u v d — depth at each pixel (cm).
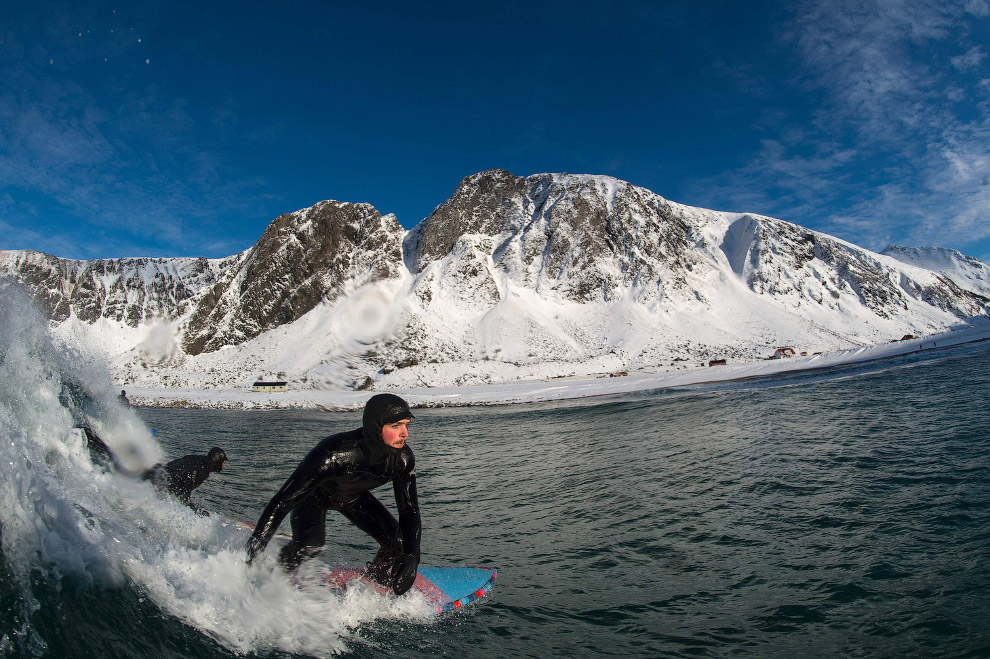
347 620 345
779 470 898
